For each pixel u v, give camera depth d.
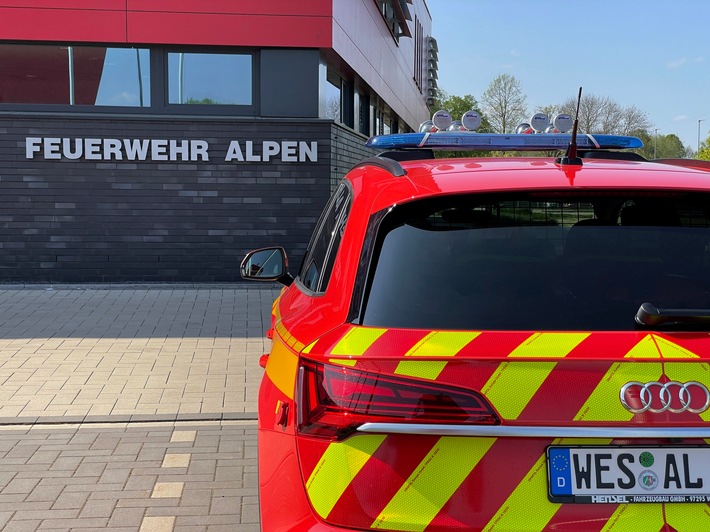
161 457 4.66
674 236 2.26
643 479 1.88
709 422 1.89
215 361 6.97
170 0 10.68
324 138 11.11
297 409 2.11
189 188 11.04
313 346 2.14
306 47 10.98
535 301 2.09
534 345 1.94
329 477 1.96
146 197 10.99
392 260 2.22
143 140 10.87
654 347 1.93
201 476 4.36
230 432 5.14
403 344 1.98
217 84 11.06
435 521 1.88
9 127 10.66
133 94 10.93
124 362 6.90
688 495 1.88
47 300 9.83
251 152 11.02
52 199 10.85
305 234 11.22
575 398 1.89
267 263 3.91
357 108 15.57
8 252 10.88
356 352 1.99
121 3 10.60
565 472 1.88
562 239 2.24
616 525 1.87
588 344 1.94
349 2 12.54
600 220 2.29
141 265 11.09
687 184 2.32
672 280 2.15
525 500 1.88
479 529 1.88
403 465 1.91
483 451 1.90
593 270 2.16
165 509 3.92
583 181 2.33
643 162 2.95
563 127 4.32
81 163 10.84
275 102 11.05
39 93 10.77
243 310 9.38
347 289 2.25
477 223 2.28
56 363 6.84
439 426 1.90
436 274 2.17
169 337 7.92
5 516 3.82
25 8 10.47
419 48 27.94
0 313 9.00
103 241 11.00
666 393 1.89
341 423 1.96
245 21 10.82
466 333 2.00
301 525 1.99
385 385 1.94
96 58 10.81
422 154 3.16
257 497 4.07
